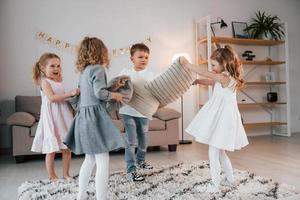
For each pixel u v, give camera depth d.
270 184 2.18
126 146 2.38
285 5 5.63
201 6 5.04
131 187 2.15
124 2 4.61
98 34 4.48
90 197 1.96
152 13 4.76
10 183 2.46
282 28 5.34
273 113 5.50
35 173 2.82
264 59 5.42
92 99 1.78
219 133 2.00
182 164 2.88
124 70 2.50
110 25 4.53
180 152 3.79
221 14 5.17
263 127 5.44
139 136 2.49
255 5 5.41
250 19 5.37
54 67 2.45
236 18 5.27
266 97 5.43
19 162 3.37
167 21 4.84
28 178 2.62
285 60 5.27
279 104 5.43
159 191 2.05
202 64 4.89
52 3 4.27
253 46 5.36
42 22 4.22
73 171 2.86
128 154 2.38
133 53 2.45
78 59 1.89
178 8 4.91
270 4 5.52
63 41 4.31
